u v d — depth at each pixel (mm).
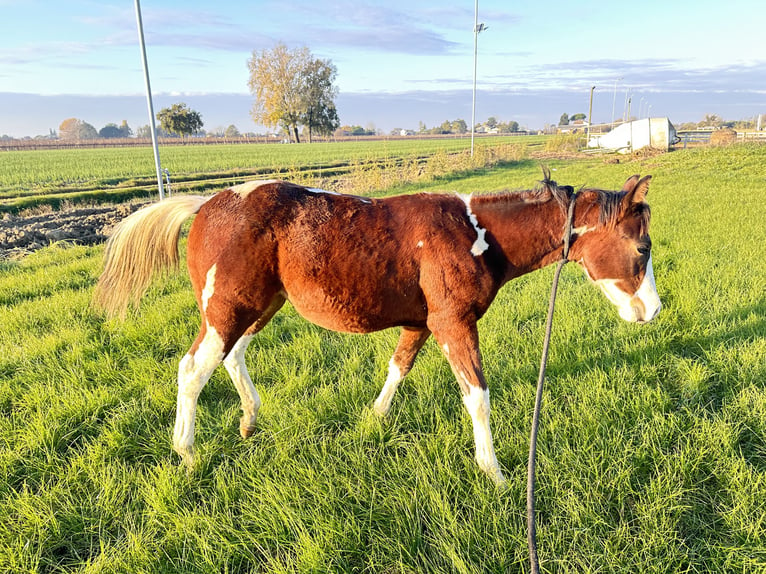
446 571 2500
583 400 3848
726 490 2988
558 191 3150
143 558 2617
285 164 37344
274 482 3051
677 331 5113
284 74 78625
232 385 4359
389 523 2830
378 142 93438
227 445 3596
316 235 3059
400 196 3307
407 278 3105
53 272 8273
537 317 5820
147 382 4352
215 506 2939
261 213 3100
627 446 3264
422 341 3637
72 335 5406
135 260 3445
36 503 2990
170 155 49844
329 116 84625
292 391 4215
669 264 7539
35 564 2600
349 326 3287
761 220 10258
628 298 3275
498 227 3168
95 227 14047
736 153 26375
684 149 32562
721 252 7895
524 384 4133
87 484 3213
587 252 3266
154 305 6375
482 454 3135
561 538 2648
